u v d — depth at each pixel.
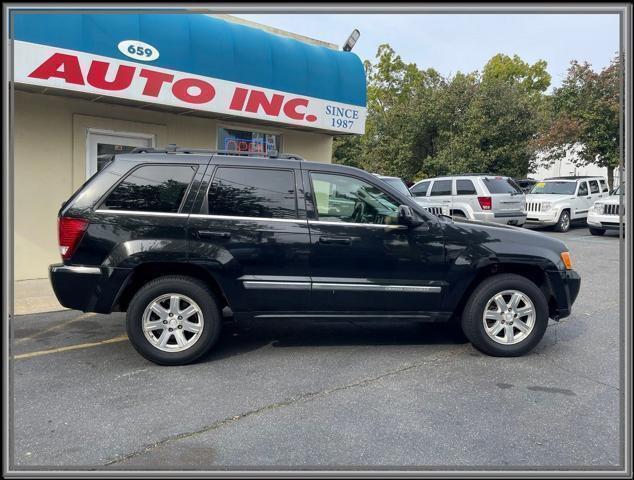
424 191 15.73
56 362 4.88
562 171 34.78
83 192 4.76
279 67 9.23
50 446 3.35
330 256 4.93
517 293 5.06
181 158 4.94
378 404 4.01
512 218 14.67
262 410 3.90
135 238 4.70
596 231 15.88
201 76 8.27
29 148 7.77
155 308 4.75
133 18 7.61
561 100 22.27
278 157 5.24
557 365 4.88
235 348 5.34
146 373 4.62
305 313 4.98
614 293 7.96
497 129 23.72
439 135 26.17
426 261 5.02
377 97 36.31
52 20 6.91
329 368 4.77
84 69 7.18
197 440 3.46
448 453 3.31
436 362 4.95
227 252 4.80
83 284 4.66
